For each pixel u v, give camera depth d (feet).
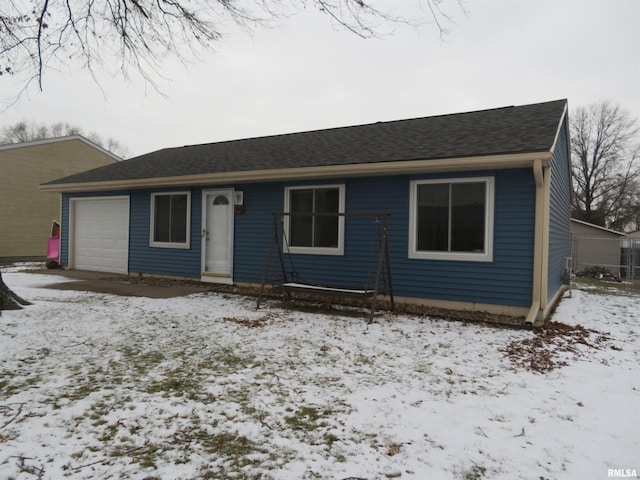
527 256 20.65
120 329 17.69
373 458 8.06
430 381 12.25
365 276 25.16
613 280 54.29
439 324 19.54
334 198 26.35
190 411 10.04
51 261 40.86
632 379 12.77
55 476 7.30
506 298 21.20
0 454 7.98
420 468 7.75
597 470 7.77
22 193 55.42
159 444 8.51
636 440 8.95
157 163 37.50
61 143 59.72
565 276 33.94
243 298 26.03
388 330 18.31
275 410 10.15
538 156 18.35
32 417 9.58
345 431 9.14
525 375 12.89
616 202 111.14
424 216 23.38
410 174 23.59
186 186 32.58
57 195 59.57
